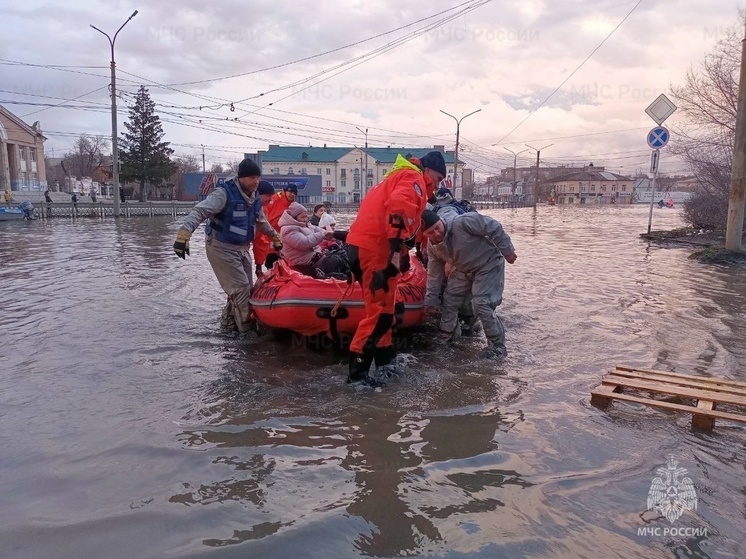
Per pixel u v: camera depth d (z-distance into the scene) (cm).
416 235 510
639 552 242
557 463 320
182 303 763
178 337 598
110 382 455
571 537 252
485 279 540
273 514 269
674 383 429
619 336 597
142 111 6162
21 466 316
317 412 395
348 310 542
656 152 1734
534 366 502
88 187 7594
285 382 460
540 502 279
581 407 406
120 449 335
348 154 8700
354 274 459
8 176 5825
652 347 554
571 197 10800
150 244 1650
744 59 1181
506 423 376
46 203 3647
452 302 580
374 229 445
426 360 525
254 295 596
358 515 267
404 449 337
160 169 6169
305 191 6531
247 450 334
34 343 565
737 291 853
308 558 237
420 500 281
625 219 3428
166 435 355
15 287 879
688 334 602
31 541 248
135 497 284
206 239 608
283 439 350
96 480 301
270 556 238
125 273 1034
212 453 330
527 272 1065
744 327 632
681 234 1853
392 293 453
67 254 1362
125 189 6600
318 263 681
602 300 788
